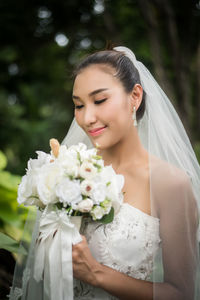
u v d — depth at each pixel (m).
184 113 5.73
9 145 7.08
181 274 1.65
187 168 1.88
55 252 1.66
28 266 1.92
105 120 1.79
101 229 1.75
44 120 7.48
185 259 1.66
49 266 1.67
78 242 1.64
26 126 7.06
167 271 1.67
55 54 8.53
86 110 1.81
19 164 6.81
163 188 1.73
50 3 7.54
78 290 1.77
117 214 1.75
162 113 1.92
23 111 7.70
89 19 7.74
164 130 1.89
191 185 1.75
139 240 1.69
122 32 7.12
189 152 1.95
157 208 1.73
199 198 1.82
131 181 1.88
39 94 8.11
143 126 2.00
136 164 1.91
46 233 1.68
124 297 1.66
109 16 7.14
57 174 1.61
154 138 1.89
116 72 1.83
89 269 1.63
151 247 1.69
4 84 8.38
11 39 7.98
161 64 5.72
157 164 1.81
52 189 1.60
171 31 5.98
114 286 1.63
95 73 1.81
